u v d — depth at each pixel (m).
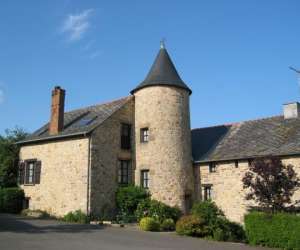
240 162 21.59
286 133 22.00
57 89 24.03
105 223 19.33
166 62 24.00
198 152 24.56
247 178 16.91
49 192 22.58
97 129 21.44
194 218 17.48
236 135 24.52
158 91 22.83
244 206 20.81
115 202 21.78
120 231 16.89
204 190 22.94
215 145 24.50
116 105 23.88
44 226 17.31
